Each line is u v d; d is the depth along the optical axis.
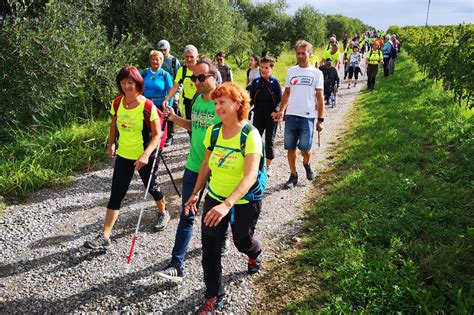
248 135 2.75
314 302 3.16
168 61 7.06
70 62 8.00
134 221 4.76
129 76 3.74
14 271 3.76
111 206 4.01
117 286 3.52
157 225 4.53
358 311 2.95
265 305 3.22
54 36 7.75
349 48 15.58
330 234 4.04
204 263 3.00
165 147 7.73
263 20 28.19
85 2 9.29
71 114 8.49
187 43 12.70
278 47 27.05
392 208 4.46
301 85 5.25
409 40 25.19
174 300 3.32
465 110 8.60
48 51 7.68
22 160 6.39
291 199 5.26
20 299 3.36
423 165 5.81
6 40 7.40
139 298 3.36
